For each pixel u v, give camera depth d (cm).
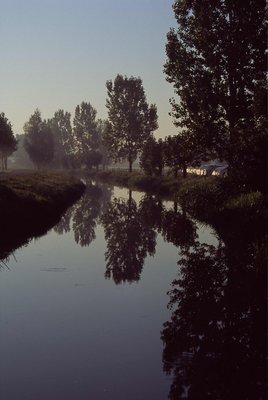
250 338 911
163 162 6056
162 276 1421
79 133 11769
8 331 946
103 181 8775
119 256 1738
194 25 3077
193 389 698
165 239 2138
